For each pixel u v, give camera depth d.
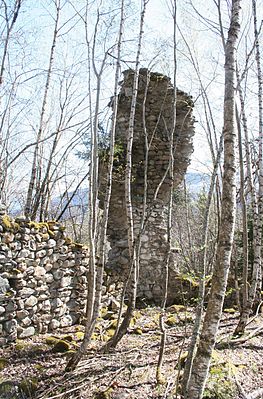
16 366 5.07
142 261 9.09
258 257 6.78
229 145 3.46
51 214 14.33
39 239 6.70
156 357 5.27
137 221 9.30
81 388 4.39
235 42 3.62
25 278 6.34
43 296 6.71
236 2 3.70
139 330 6.69
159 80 9.52
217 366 4.58
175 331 6.64
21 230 6.34
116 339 5.55
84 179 11.40
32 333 6.37
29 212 8.53
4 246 5.95
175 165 9.54
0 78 7.30
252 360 5.38
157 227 9.35
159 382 4.41
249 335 6.38
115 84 5.86
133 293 5.70
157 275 9.12
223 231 3.38
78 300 7.55
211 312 3.30
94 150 5.45
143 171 9.50
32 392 4.39
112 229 9.45
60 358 5.36
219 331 6.77
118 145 9.00
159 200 9.48
